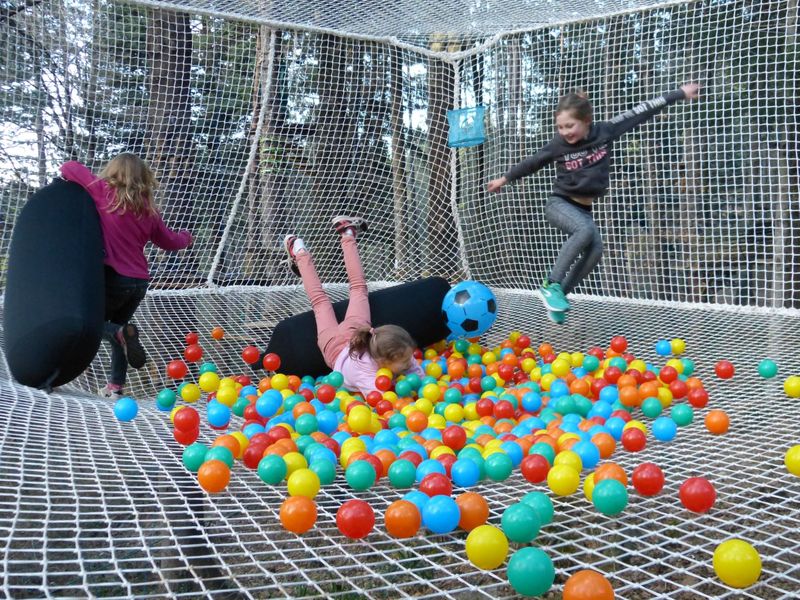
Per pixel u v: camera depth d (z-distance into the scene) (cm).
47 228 406
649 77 727
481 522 223
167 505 236
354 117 768
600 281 745
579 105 461
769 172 639
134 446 301
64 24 625
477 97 768
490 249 780
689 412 350
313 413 358
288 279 757
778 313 605
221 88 719
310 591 248
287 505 219
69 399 367
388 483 281
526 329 609
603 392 392
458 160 781
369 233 788
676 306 652
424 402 385
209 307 662
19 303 385
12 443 268
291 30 708
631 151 733
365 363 446
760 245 672
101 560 194
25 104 613
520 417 392
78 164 447
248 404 392
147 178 451
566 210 488
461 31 723
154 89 683
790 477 288
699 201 717
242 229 741
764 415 371
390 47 768
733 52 686
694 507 231
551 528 257
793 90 652
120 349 460
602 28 723
